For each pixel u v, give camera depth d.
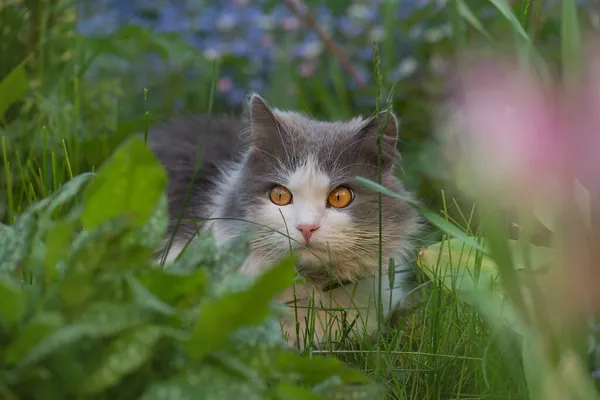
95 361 2.00
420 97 6.71
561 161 1.77
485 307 2.68
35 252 2.24
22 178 4.43
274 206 4.13
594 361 2.99
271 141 4.27
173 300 2.20
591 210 2.28
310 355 3.29
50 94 5.13
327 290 4.11
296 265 4.02
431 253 3.81
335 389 2.27
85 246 2.09
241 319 2.00
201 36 8.03
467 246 3.75
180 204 4.82
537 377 2.37
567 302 2.18
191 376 1.98
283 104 6.91
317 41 7.37
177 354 2.10
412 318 3.89
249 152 4.42
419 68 6.92
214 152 5.14
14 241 2.27
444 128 5.25
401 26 7.10
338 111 6.71
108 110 5.63
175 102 7.22
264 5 8.24
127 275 2.09
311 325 3.56
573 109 1.81
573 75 2.31
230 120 5.71
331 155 4.16
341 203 4.11
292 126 4.38
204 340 2.00
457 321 3.50
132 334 1.96
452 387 3.26
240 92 7.09
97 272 2.10
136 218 2.16
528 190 2.04
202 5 8.13
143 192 2.14
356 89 7.02
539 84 2.54
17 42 4.97
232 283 2.25
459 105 4.87
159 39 6.65
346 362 3.50
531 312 2.67
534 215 3.05
